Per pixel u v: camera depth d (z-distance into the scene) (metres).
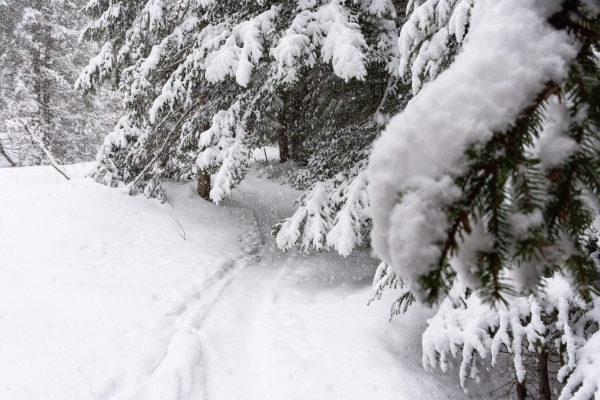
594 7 0.66
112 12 8.98
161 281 5.33
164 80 8.99
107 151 8.77
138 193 8.52
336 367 3.77
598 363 2.51
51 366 3.45
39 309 4.21
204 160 7.19
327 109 8.16
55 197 7.16
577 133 0.63
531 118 0.60
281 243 6.27
